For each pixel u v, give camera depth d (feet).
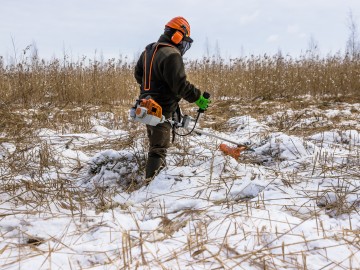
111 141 16.97
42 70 30.04
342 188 10.36
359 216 8.98
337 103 27.94
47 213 9.66
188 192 10.65
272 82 33.09
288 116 22.13
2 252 7.76
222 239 8.00
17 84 26.84
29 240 8.37
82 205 10.18
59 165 14.02
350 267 6.84
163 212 9.68
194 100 11.44
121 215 9.36
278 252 7.45
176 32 11.18
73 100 28.81
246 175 11.77
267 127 19.45
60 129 19.99
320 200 9.91
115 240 8.23
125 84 30.78
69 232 8.68
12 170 13.14
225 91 33.27
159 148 11.60
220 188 10.82
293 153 13.73
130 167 12.38
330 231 8.14
